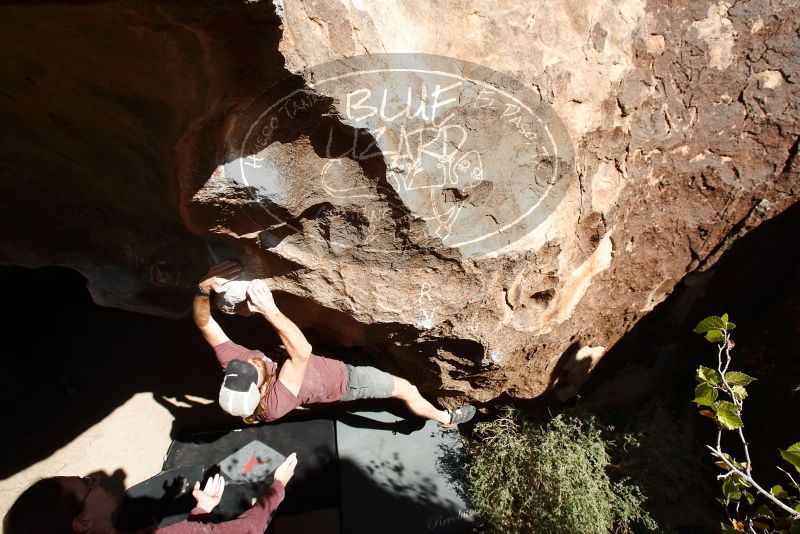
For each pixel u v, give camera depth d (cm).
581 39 167
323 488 267
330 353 261
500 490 255
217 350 218
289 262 184
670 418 283
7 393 314
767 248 247
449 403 272
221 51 119
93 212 234
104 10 114
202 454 282
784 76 200
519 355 225
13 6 117
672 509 263
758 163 219
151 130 168
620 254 224
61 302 363
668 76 192
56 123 188
